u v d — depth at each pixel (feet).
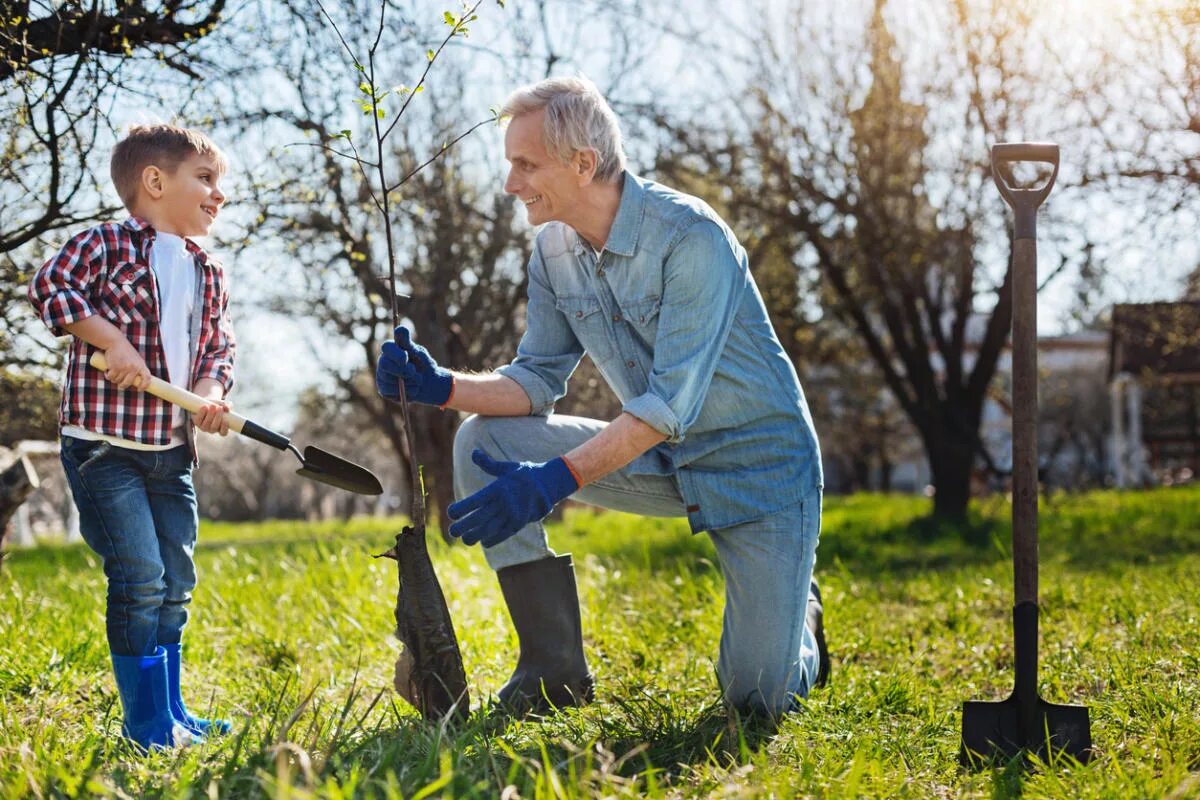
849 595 16.29
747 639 9.24
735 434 9.23
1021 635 8.00
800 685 9.70
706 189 33.88
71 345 8.94
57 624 12.50
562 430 9.84
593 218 8.87
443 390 9.35
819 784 6.86
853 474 105.50
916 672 11.48
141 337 8.91
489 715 8.75
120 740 8.18
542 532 9.67
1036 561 8.02
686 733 8.30
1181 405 94.99
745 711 9.27
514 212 28.04
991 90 28.99
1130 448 85.76
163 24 12.86
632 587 17.08
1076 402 106.42
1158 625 12.63
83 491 8.70
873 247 33.55
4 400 18.61
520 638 9.69
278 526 79.41
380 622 13.52
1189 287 27.91
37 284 8.48
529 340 10.02
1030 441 8.07
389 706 9.46
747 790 6.48
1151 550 23.98
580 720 8.51
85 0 12.10
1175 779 6.74
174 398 8.70
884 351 36.65
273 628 13.57
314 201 15.49
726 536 9.29
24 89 11.64
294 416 57.00
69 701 9.66
